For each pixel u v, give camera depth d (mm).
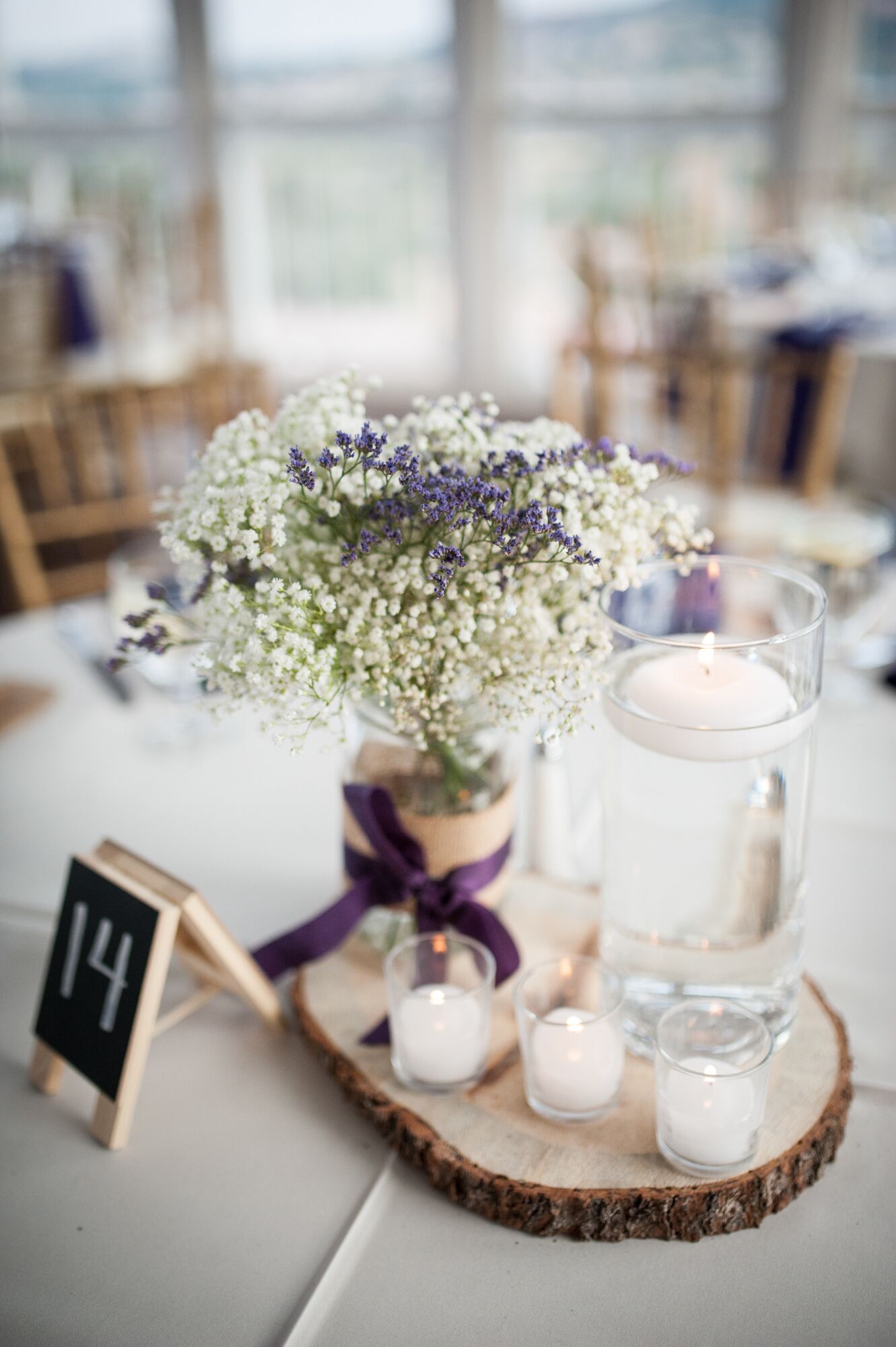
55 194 5062
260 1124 858
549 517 748
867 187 4379
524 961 975
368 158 4859
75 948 902
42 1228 779
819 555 1338
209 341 3725
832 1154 800
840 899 1074
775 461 2779
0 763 1327
